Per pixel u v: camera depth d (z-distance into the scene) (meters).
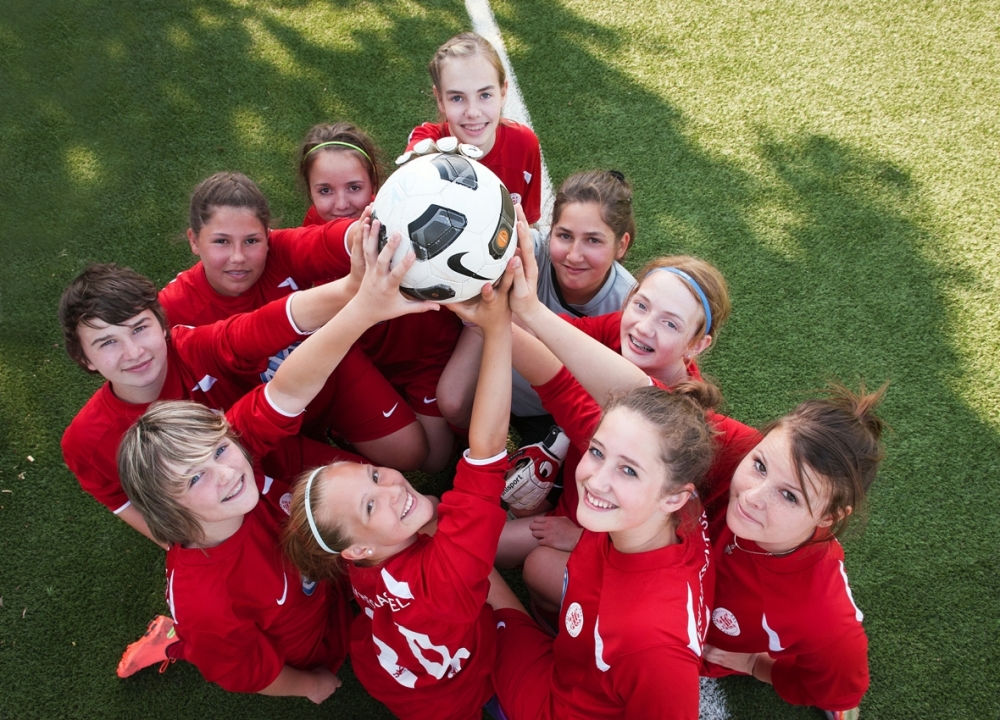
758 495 1.82
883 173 3.89
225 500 1.87
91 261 3.63
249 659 2.08
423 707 2.19
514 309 2.00
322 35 4.64
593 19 4.72
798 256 3.60
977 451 2.99
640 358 2.30
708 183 3.89
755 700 2.49
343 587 2.54
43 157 4.03
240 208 2.41
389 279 1.73
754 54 4.48
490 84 2.89
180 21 4.73
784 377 3.22
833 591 1.94
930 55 4.41
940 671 2.53
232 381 2.42
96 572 2.79
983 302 3.40
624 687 1.79
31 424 3.13
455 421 2.86
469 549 1.95
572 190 2.49
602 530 1.80
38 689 2.56
